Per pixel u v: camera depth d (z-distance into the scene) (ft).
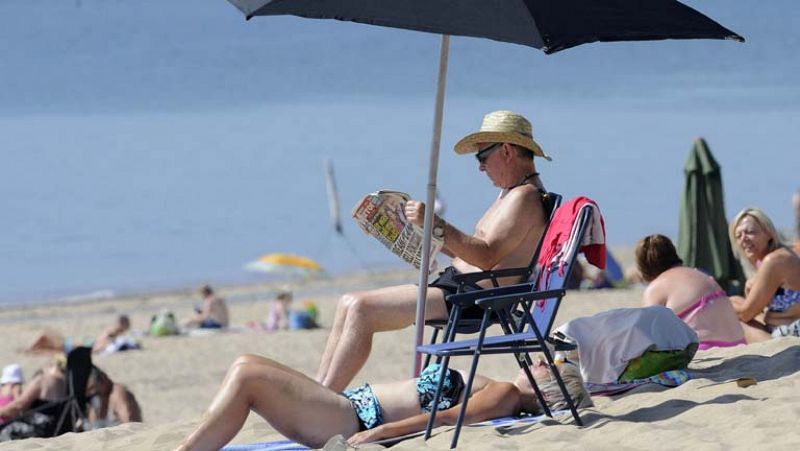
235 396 58.29
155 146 632.79
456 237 66.90
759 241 90.38
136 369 179.93
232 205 456.86
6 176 549.13
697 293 82.28
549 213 68.18
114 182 525.34
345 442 58.59
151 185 514.68
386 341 185.37
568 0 56.54
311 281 301.02
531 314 60.29
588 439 57.82
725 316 82.28
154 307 272.72
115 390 103.55
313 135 635.25
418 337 66.59
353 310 67.97
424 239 66.28
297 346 197.26
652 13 57.93
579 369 68.85
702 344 81.56
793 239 251.19
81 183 525.34
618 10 57.26
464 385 64.75
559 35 54.70
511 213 67.67
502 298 56.95
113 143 647.97
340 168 522.88
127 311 267.18
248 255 357.41
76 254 370.53
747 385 64.18
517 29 54.49
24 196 494.59
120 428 75.15
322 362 68.74
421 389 63.21
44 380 104.06
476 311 69.46
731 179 456.86
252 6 55.31
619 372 68.39
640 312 69.51
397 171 502.79
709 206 126.41
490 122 70.49
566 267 59.57
